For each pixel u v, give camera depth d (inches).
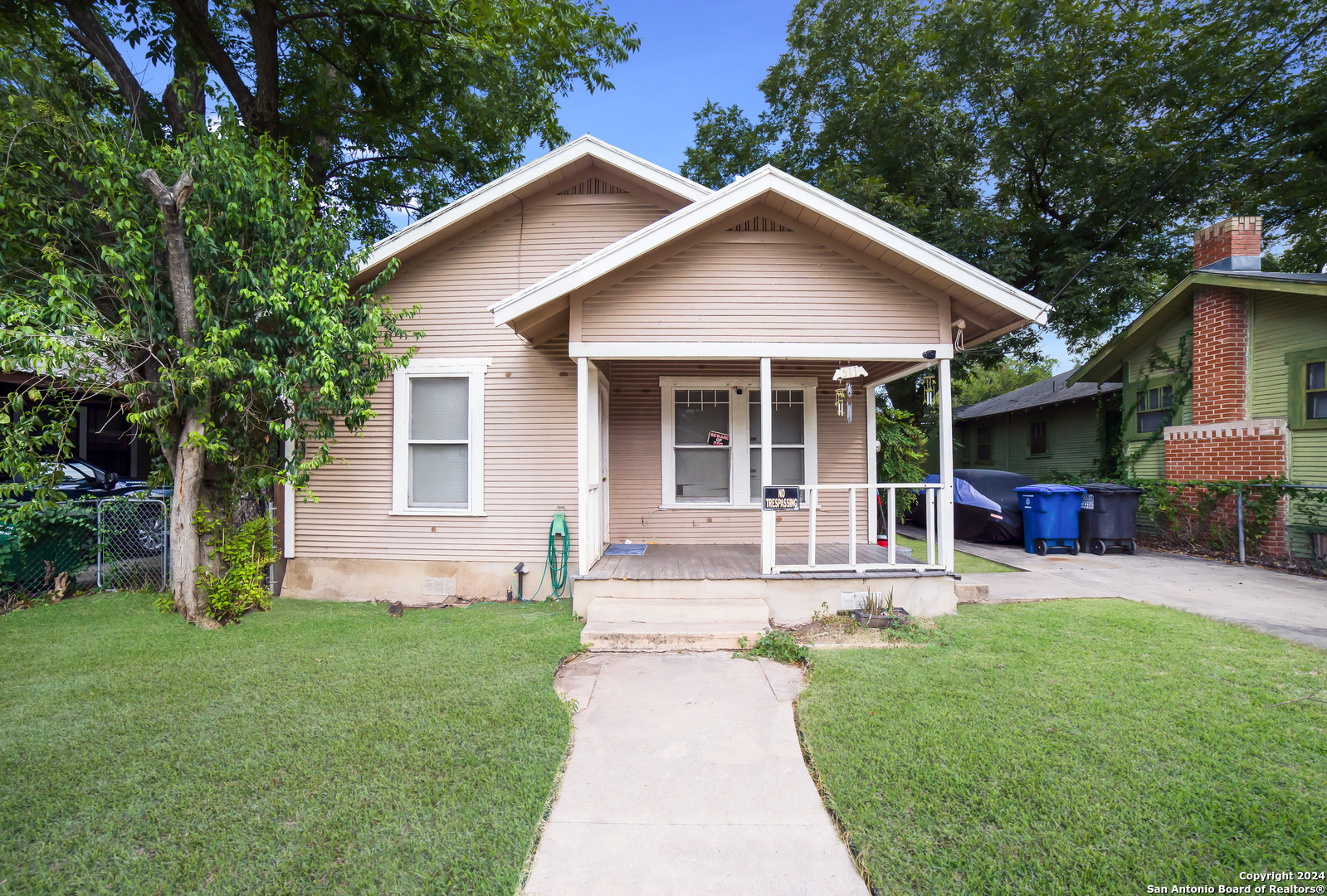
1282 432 362.6
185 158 231.1
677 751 138.7
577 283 244.1
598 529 292.2
